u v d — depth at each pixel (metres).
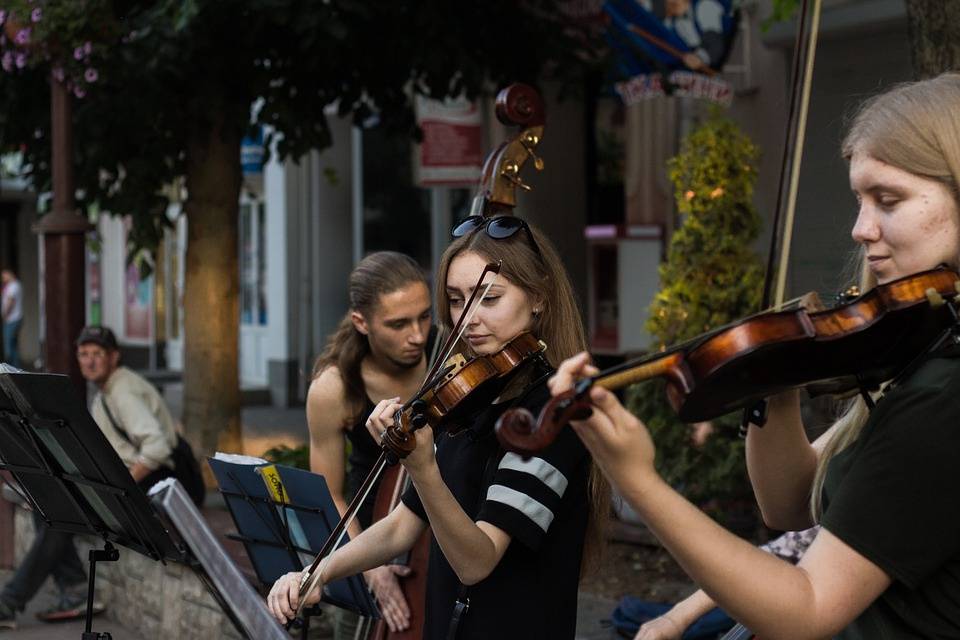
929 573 1.40
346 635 3.60
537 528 2.20
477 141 7.61
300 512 2.82
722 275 5.98
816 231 6.48
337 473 3.33
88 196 7.46
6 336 16.72
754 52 7.35
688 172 6.05
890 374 1.54
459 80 7.10
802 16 2.01
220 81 6.92
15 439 2.99
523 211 9.05
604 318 8.05
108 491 2.75
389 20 6.73
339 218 12.88
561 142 9.13
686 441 5.64
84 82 6.20
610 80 7.09
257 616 1.99
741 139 6.08
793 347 1.39
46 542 5.38
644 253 7.61
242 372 14.89
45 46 6.12
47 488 3.13
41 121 7.37
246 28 6.57
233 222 7.58
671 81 6.60
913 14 3.37
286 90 7.00
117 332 18.75
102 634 3.14
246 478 2.90
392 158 12.12
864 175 1.50
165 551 2.76
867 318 1.43
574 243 9.20
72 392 2.62
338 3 6.31
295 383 13.51
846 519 1.41
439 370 2.36
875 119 1.50
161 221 7.37
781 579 1.37
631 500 1.38
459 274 2.40
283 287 13.43
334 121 12.69
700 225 6.00
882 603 1.48
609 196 9.11
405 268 3.19
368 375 3.26
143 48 6.30
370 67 7.09
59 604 5.49
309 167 12.84
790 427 1.73
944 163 1.45
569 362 1.37
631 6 6.61
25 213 20.45
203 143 7.41
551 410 1.33
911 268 1.48
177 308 17.11
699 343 1.40
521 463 2.22
